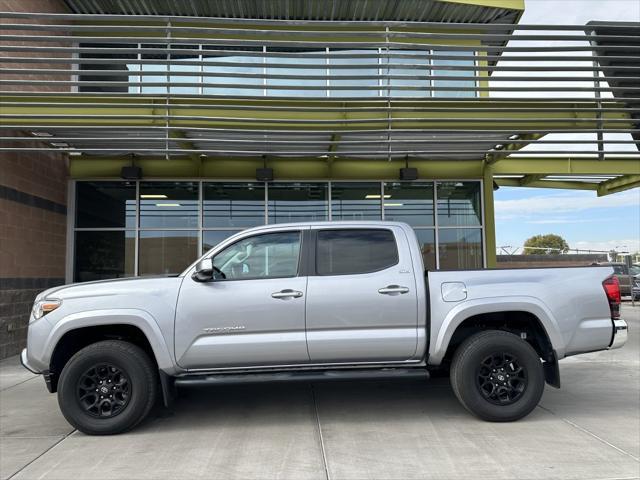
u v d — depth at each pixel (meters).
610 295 5.44
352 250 5.37
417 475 4.03
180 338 5.01
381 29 12.53
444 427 5.16
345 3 11.96
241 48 12.30
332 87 8.80
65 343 5.20
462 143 10.05
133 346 5.07
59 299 5.06
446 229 12.55
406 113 9.70
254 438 4.89
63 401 4.95
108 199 12.14
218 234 12.19
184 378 5.12
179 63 8.66
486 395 5.23
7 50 8.23
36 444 4.82
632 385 7.01
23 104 8.62
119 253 12.05
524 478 3.97
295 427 5.21
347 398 6.29
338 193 12.45
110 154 11.66
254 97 8.86
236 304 5.07
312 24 8.45
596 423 5.28
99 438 4.96
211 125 9.33
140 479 4.00
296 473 4.09
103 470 4.18
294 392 6.58
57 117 8.73
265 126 9.67
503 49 8.64
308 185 12.41
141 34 12.09
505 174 12.65
